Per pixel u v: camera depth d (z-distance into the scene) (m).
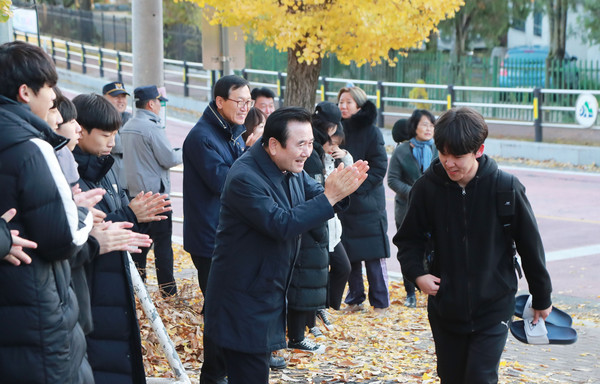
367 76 31.94
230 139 6.73
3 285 3.40
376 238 9.20
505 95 27.97
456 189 4.59
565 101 26.56
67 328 3.56
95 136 4.82
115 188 5.19
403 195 9.35
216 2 12.89
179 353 6.94
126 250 4.54
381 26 13.33
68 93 34.88
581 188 18.23
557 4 29.38
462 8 31.03
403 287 11.19
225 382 5.68
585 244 13.41
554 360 7.80
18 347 3.43
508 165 21.64
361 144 9.04
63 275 3.64
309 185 5.04
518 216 4.57
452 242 4.63
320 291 6.58
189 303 7.98
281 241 4.55
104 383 4.66
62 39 45.44
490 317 4.66
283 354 7.25
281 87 30.55
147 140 8.77
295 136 4.55
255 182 4.53
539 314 4.85
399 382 6.59
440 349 4.85
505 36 38.06
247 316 4.56
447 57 29.75
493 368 4.66
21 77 3.59
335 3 13.41
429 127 9.31
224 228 4.64
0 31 12.64
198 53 37.06
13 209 3.36
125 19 40.81
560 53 29.64
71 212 3.50
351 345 7.91
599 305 10.22
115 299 4.68
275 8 13.13
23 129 3.49
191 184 6.66
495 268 4.64
